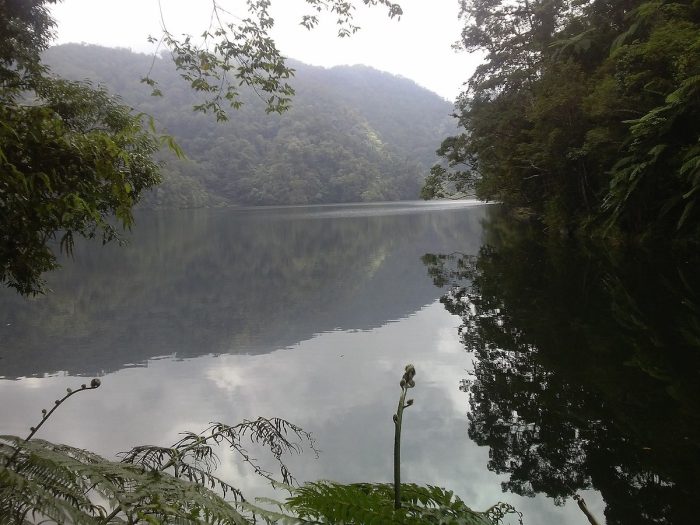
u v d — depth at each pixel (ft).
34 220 9.78
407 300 41.22
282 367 23.91
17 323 35.94
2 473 3.46
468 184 108.68
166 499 4.12
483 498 11.30
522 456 13.35
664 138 45.01
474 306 35.09
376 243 97.91
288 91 16.98
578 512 10.43
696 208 46.73
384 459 13.79
